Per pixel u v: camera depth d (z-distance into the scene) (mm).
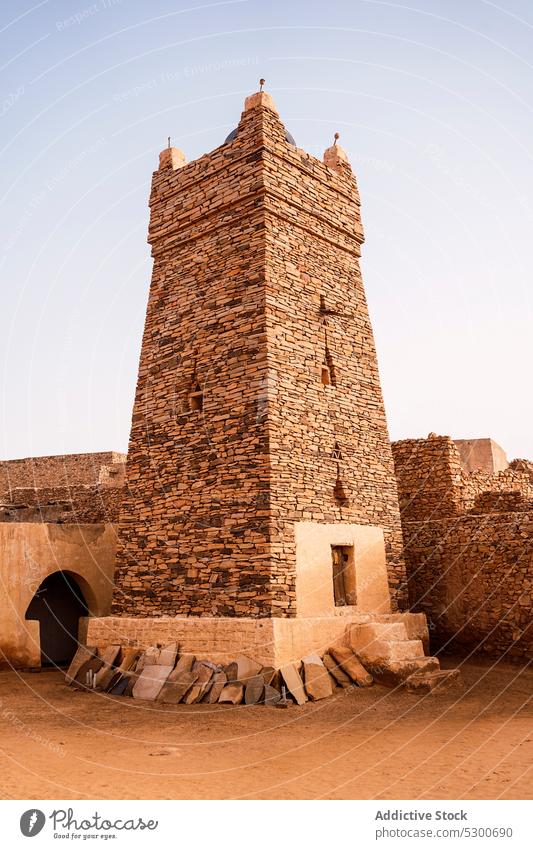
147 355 17688
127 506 16859
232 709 12070
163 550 15672
